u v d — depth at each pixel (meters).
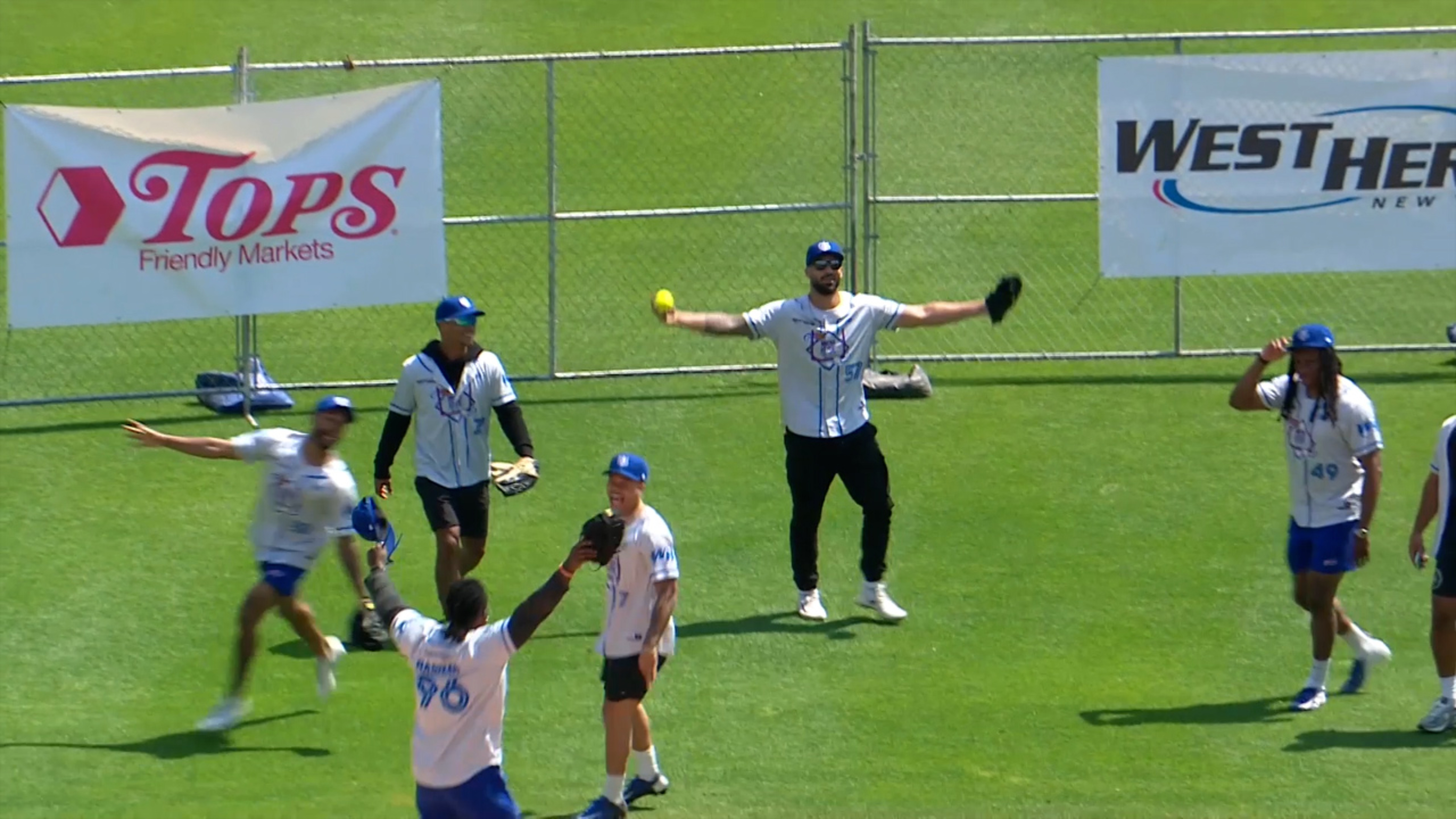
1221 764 32.97
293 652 39.22
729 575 42.53
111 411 52.97
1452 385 52.91
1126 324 57.97
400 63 50.75
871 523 39.59
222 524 45.50
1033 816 30.88
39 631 39.97
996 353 56.00
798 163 70.69
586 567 43.25
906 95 77.06
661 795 32.00
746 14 87.44
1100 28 85.00
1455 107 51.56
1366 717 35.09
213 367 56.12
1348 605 40.62
